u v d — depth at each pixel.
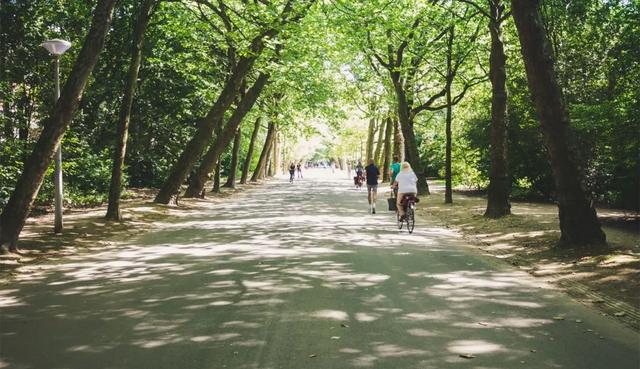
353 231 15.09
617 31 18.94
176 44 28.59
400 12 20.23
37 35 22.03
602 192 21.03
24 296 7.55
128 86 16.59
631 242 11.66
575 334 5.84
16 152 17.86
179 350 5.29
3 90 19.52
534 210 19.84
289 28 19.02
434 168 48.28
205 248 11.93
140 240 13.30
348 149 89.06
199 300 7.26
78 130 25.12
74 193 21.30
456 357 5.11
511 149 25.19
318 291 7.78
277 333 5.82
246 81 31.78
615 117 15.09
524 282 8.49
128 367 4.86
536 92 10.93
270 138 51.03
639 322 6.26
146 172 33.84
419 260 10.44
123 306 6.98
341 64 34.59
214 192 33.31
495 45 17.70
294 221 17.75
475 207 22.08
